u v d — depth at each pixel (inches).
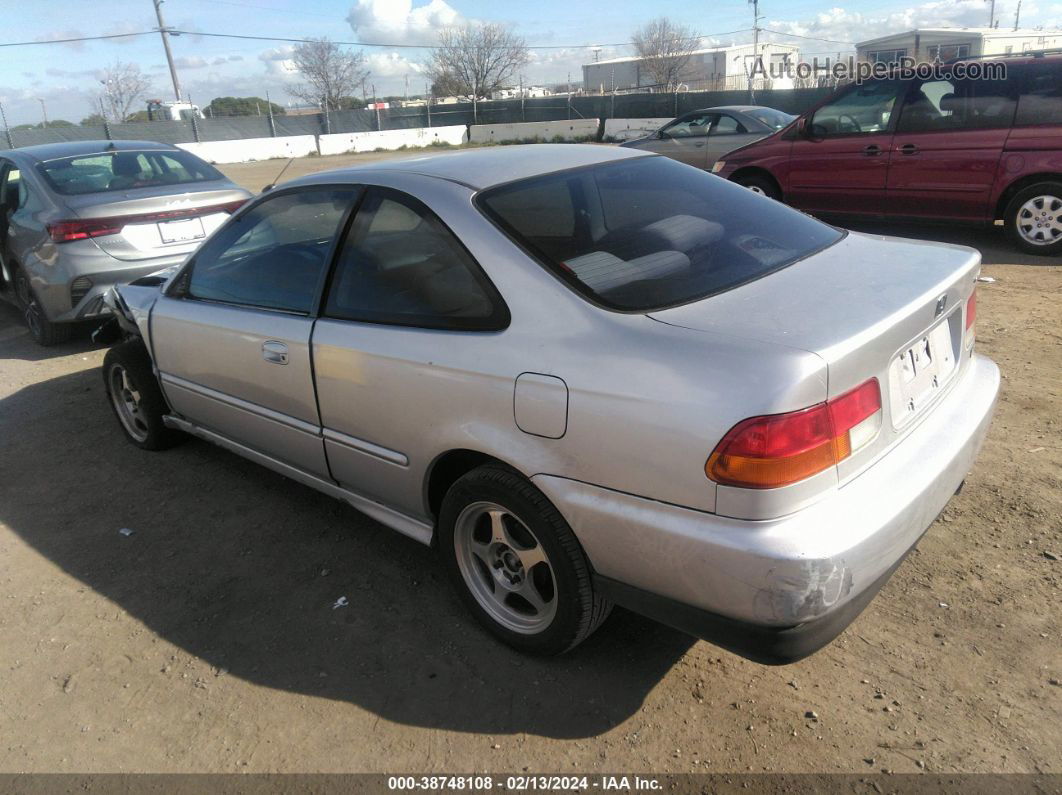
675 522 81.1
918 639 103.7
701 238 106.3
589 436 85.7
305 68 1989.4
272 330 124.4
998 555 118.8
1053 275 264.2
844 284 95.0
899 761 86.6
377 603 120.0
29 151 271.7
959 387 105.7
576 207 107.5
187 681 106.3
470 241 100.7
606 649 107.3
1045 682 95.3
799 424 75.9
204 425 154.9
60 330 250.1
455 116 1531.7
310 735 96.0
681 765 88.4
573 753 91.0
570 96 1400.1
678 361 81.1
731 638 82.0
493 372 93.9
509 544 102.2
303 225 125.7
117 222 233.0
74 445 183.2
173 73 1851.6
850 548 77.0
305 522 144.6
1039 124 279.6
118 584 129.1
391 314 108.3
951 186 301.6
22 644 115.9
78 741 97.4
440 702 99.7
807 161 340.2
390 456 111.3
